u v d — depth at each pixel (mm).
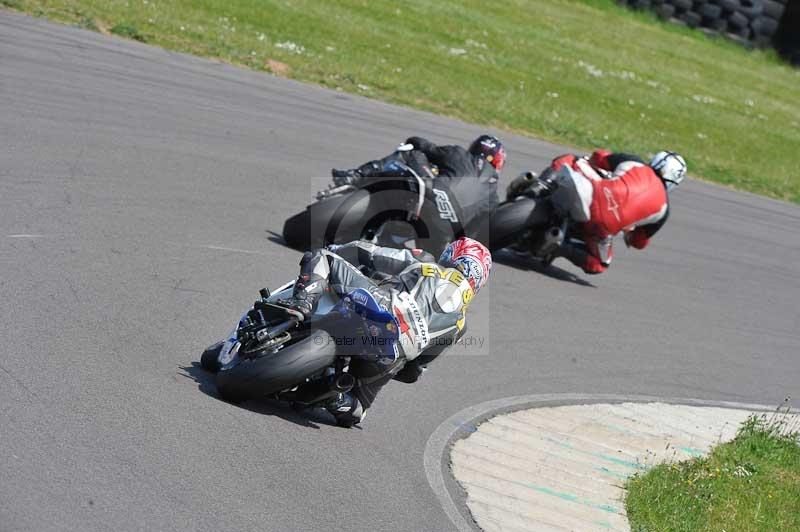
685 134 83438
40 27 54188
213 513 16219
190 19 67625
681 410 29656
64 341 20969
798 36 138875
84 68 47906
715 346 36781
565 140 67875
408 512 18891
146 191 33531
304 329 20734
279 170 41062
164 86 49250
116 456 16891
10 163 31969
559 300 36625
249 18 74375
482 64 84750
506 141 61625
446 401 25594
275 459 18969
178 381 20812
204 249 30031
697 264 47750
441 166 33156
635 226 39219
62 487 15438
